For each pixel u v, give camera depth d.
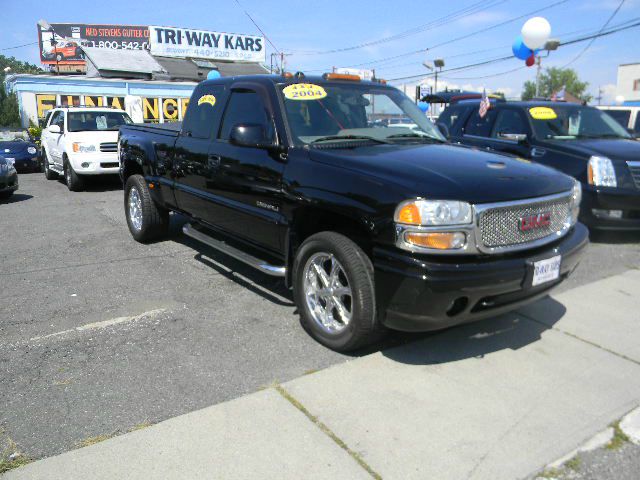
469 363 3.52
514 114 7.66
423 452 2.62
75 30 48.44
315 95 4.41
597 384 3.26
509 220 3.27
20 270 5.60
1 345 3.82
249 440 2.71
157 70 31.88
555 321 4.20
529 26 12.09
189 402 3.06
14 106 38.72
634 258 5.98
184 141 5.31
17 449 2.66
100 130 11.80
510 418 2.91
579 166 6.48
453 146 4.33
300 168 3.81
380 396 3.12
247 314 4.36
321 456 2.59
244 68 41.91
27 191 11.63
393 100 4.87
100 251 6.33
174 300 4.69
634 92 49.75
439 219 3.04
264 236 4.29
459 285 3.02
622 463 2.56
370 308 3.35
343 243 3.43
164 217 6.48
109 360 3.58
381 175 3.33
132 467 2.52
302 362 3.54
